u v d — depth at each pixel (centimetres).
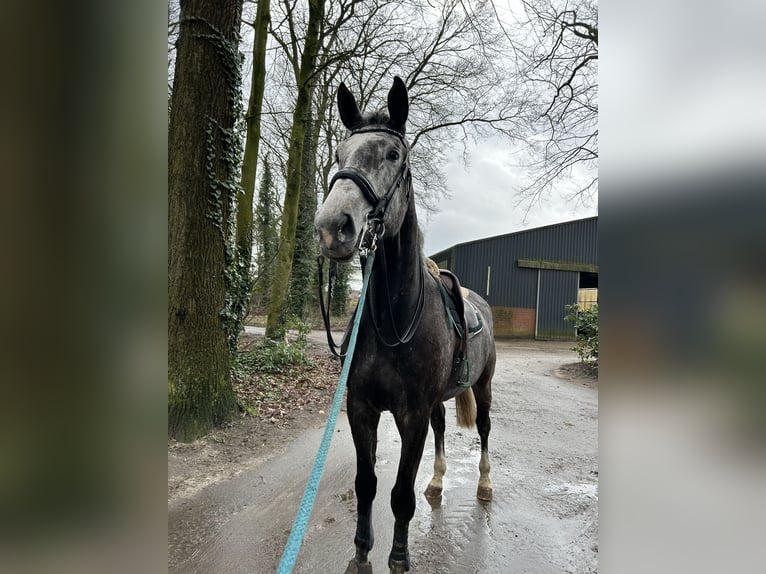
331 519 287
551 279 1942
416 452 201
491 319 377
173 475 341
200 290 427
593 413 596
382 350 201
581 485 354
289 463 377
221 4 437
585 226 2006
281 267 821
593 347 922
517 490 340
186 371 417
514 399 666
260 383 592
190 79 426
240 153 470
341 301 2012
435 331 211
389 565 202
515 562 246
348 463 382
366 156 175
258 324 1869
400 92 192
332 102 1067
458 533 273
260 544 255
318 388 628
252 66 708
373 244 167
